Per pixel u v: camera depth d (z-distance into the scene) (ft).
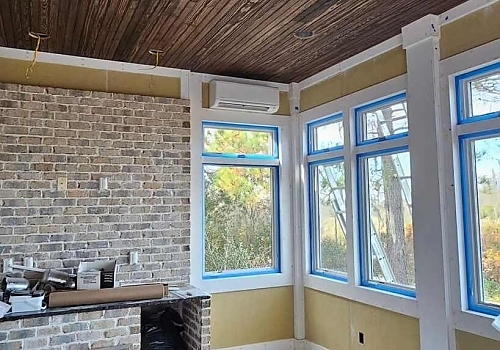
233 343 15.01
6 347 10.28
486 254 10.09
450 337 10.37
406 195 12.23
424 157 11.10
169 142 14.49
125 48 12.82
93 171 13.38
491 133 9.93
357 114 14.02
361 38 12.34
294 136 16.57
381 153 13.03
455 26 10.54
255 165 16.16
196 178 14.93
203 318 12.55
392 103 12.70
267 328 15.64
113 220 13.52
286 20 11.00
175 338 13.46
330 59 14.06
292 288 16.24
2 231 12.22
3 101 12.48
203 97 15.29
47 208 12.75
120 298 11.68
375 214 13.37
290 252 16.29
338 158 14.82
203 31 11.59
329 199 15.49
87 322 11.12
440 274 10.60
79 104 13.35
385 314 12.41
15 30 11.35
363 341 13.17
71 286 11.91
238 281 15.25
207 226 15.34
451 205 10.52
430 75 10.96
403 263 12.28
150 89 14.48
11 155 12.46
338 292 14.26
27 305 10.68
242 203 15.99
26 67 12.93
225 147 15.76
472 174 10.43
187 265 14.40
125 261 13.60
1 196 12.28
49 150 12.89
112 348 11.34
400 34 12.07
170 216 14.30
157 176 14.23
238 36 11.98
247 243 15.96
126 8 10.10
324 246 15.67
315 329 15.44
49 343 10.69
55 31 11.45
